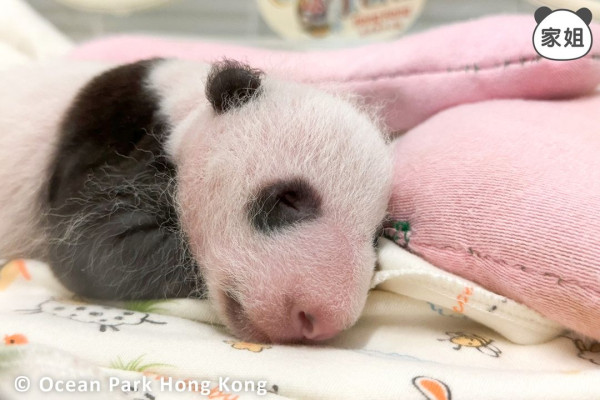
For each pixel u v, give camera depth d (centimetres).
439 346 24
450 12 51
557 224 23
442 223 25
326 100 27
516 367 23
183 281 26
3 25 46
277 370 22
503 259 23
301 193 25
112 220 27
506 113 27
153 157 28
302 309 24
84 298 27
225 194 25
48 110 30
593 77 29
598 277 22
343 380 21
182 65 30
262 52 36
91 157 28
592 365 23
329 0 46
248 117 26
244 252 25
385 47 32
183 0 55
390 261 26
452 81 30
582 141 25
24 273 27
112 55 38
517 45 29
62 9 57
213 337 24
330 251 25
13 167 30
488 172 25
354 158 26
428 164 26
